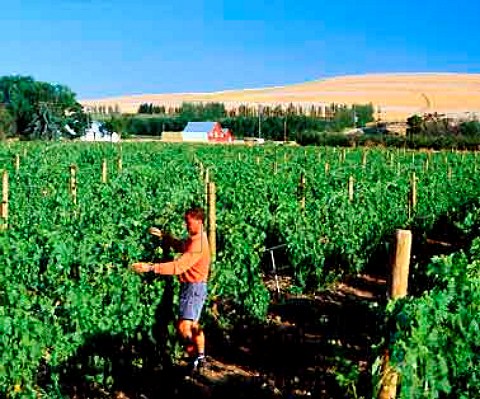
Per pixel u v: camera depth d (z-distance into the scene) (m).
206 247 8.55
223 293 10.30
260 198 17.25
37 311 7.58
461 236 17.33
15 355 6.78
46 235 9.14
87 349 7.89
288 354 9.59
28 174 22.20
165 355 8.91
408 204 18.12
